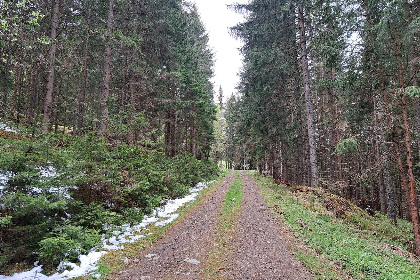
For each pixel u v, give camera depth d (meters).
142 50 17.62
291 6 15.34
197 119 25.23
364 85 11.66
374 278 5.79
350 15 10.58
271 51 17.41
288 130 19.53
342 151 11.59
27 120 14.10
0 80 17.77
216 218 9.91
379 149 17.23
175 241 7.43
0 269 5.05
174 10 19.00
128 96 17.84
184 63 19.98
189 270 5.62
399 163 10.07
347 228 10.08
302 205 12.57
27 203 5.39
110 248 6.62
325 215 11.27
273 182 22.75
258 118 19.77
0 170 5.83
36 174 5.94
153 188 12.05
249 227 8.85
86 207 7.54
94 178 8.19
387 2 8.60
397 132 10.20
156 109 20.69
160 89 19.11
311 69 21.44
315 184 15.39
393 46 9.43
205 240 7.55
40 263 5.50
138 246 6.93
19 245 5.53
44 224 5.75
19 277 4.92
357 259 6.69
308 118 15.69
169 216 10.09
